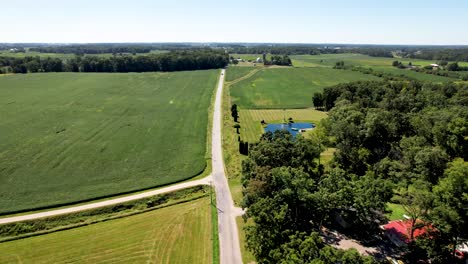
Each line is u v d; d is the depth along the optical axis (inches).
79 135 3523.6
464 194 1521.9
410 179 2210.9
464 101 3897.6
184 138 3533.5
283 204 1600.6
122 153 3063.5
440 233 1611.7
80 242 1822.1
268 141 2452.0
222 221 2004.2
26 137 3408.0
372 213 1718.8
